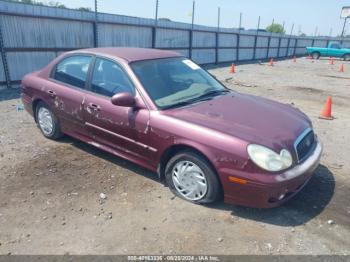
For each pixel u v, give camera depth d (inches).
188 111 146.8
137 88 153.8
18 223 128.7
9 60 412.2
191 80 176.2
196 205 142.8
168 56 183.3
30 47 432.5
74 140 213.8
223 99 166.1
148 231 125.5
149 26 658.8
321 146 157.2
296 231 127.4
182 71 178.5
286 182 123.1
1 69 405.4
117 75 163.8
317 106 366.6
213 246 118.0
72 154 192.2
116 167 176.9
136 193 151.8
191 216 135.3
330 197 153.4
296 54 1662.2
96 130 173.2
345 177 175.3
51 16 449.1
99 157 188.7
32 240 119.5
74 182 160.6
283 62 1140.5
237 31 1043.9
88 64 179.2
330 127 278.1
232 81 562.6
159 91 155.9
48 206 140.3
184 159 140.8
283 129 138.0
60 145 205.3
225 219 133.6
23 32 420.5
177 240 120.7
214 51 946.7
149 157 152.7
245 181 123.8
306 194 155.5
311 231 127.7
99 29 542.0
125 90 158.6
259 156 121.9
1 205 140.2
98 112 167.2
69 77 189.8
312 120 299.9
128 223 130.1
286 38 1487.5
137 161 160.4
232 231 126.5
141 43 653.9
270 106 165.6
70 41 490.9
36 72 218.5
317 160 143.5
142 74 159.3
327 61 1204.5
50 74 202.4
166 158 150.2
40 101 209.2
